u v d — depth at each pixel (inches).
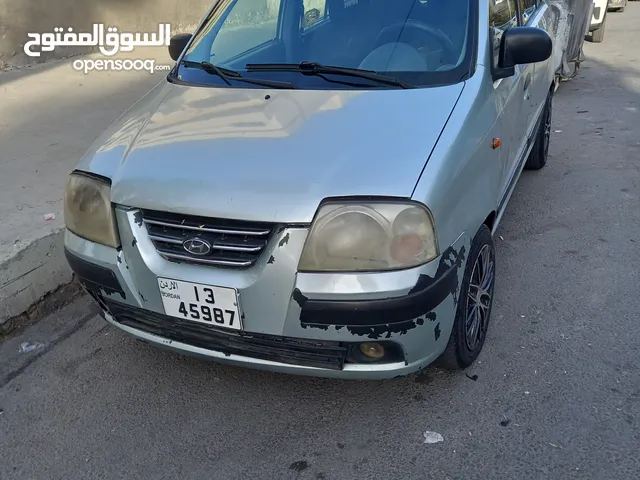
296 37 116.5
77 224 94.9
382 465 87.4
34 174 168.7
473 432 92.1
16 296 124.4
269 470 87.7
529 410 95.5
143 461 90.4
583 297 125.4
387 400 99.7
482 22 111.5
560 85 299.3
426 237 79.5
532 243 149.3
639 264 136.9
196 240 81.6
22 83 261.3
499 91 112.7
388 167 82.0
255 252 80.2
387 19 113.2
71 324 126.1
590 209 166.2
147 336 94.8
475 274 101.5
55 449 93.4
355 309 77.9
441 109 93.7
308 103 98.0
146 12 343.9
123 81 268.4
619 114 248.1
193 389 105.2
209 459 90.2
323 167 82.8
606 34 434.3
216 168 85.7
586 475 83.1
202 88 111.4
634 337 111.9
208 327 86.6
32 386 107.7
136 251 87.1
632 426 91.1
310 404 100.1
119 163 93.7
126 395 104.4
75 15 303.4
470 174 91.7
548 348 109.9
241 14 127.6
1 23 270.1
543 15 175.0
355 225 78.0
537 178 189.9
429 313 81.7
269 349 85.7
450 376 104.0
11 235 131.7
